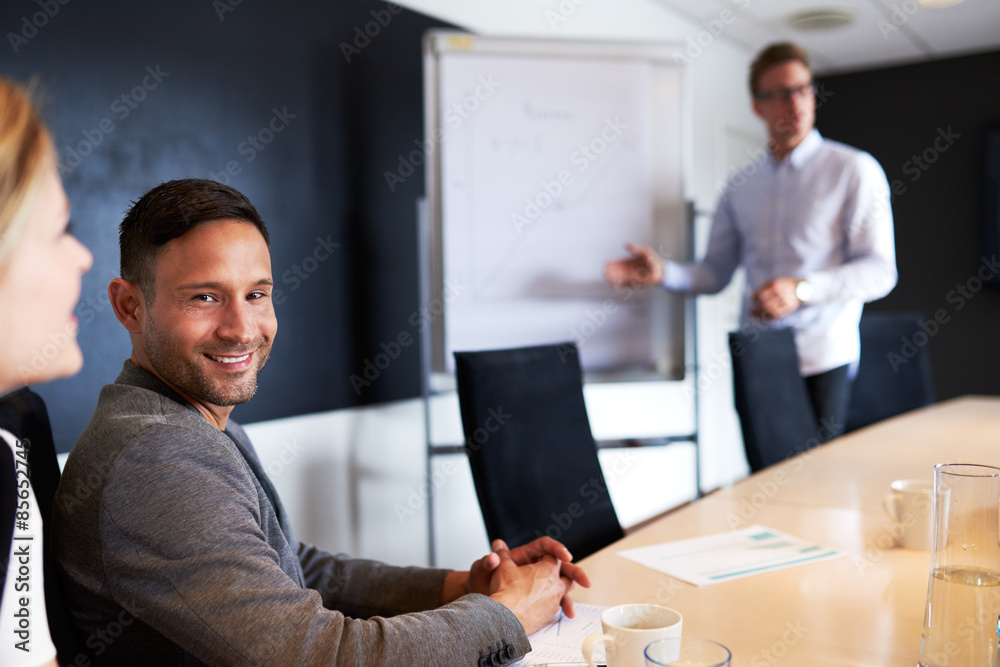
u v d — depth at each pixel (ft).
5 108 2.79
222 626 2.55
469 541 10.71
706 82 15.14
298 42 8.38
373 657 2.63
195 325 2.95
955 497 2.60
